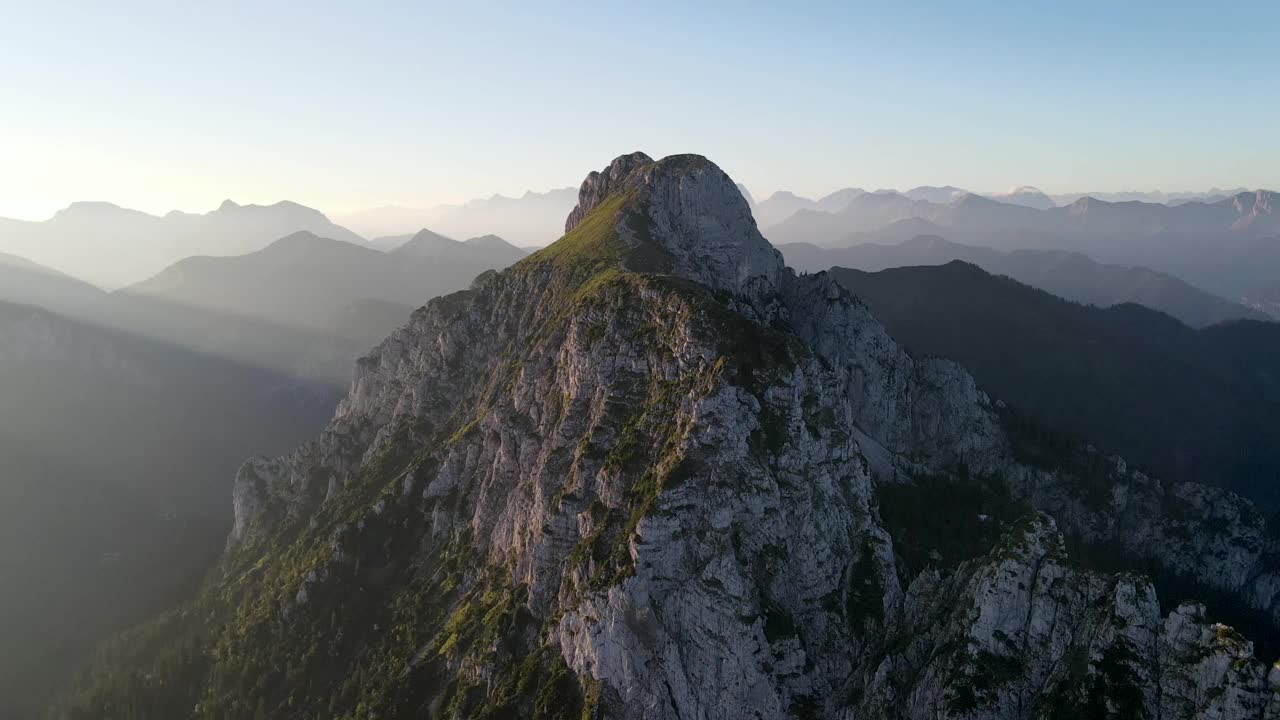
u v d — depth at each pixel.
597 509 115.06
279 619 158.00
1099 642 86.88
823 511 112.31
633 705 98.06
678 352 123.94
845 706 99.06
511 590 125.38
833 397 123.56
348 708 133.25
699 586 100.75
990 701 88.44
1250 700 76.50
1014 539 97.88
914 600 106.94
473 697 114.19
